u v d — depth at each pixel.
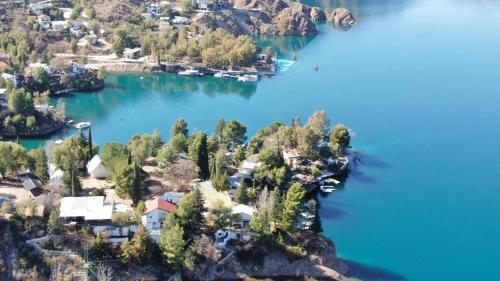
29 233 190.00
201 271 191.38
